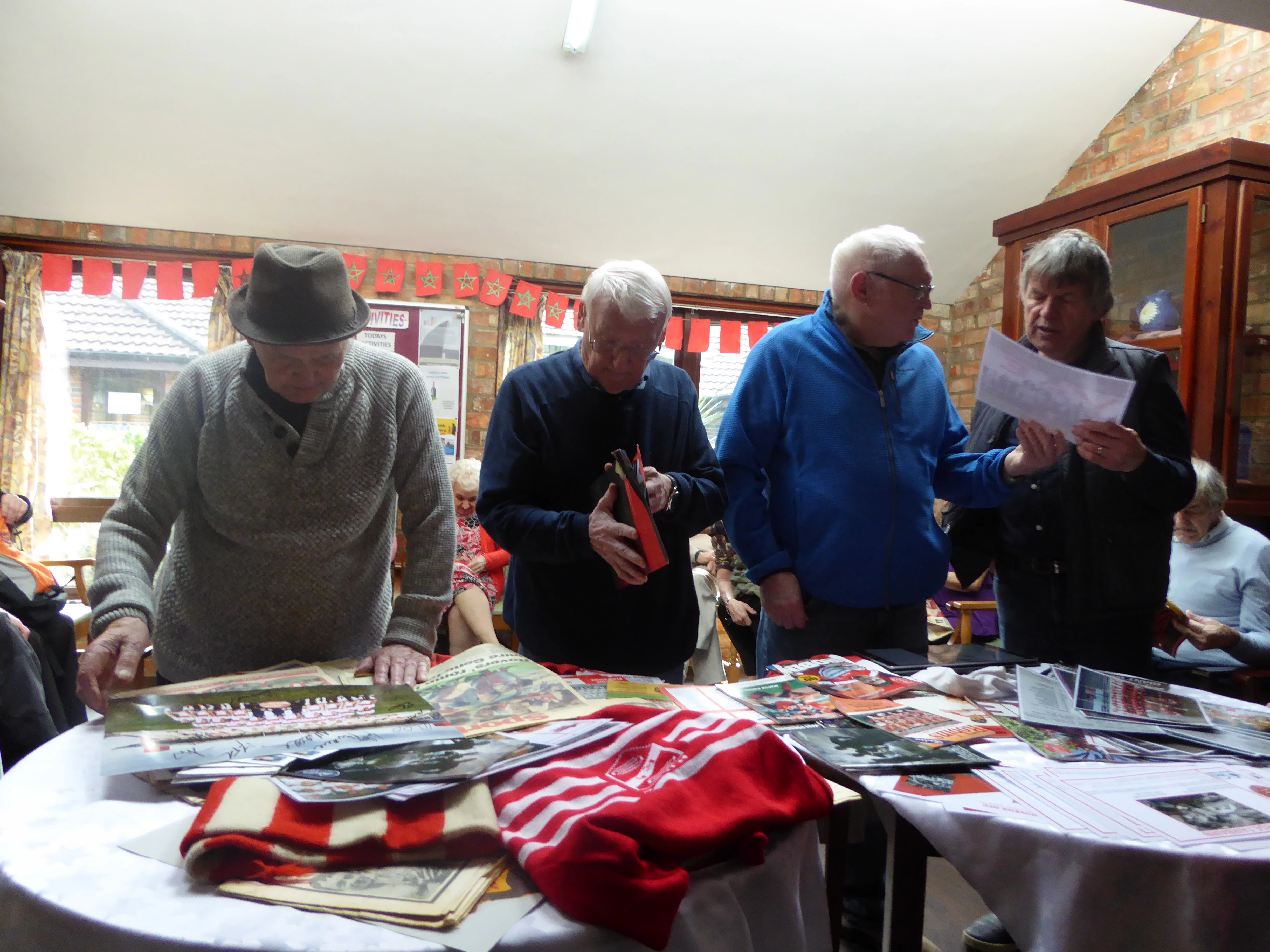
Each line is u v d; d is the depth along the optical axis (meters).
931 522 1.61
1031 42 3.42
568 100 3.45
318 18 3.03
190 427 1.14
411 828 0.66
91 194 3.55
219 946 0.55
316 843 0.63
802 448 1.58
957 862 0.81
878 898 1.38
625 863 0.60
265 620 1.18
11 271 3.61
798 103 3.57
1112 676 1.30
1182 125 3.49
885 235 1.50
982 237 4.39
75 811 0.74
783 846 0.75
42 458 3.68
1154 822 0.80
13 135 3.29
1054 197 4.15
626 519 1.21
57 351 3.85
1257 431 2.55
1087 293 1.55
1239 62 3.24
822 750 0.96
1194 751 1.01
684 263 4.32
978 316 4.62
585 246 4.15
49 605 2.19
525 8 3.09
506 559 3.21
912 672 1.32
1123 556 1.56
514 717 0.93
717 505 1.43
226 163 3.51
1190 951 0.73
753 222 4.12
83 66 3.07
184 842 0.62
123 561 1.05
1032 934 0.77
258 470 1.12
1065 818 0.80
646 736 0.86
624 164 3.76
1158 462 1.46
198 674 1.18
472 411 4.19
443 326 4.11
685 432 1.51
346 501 1.17
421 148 3.58
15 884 0.62
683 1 3.13
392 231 3.95
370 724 0.88
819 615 1.57
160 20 2.96
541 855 0.62
